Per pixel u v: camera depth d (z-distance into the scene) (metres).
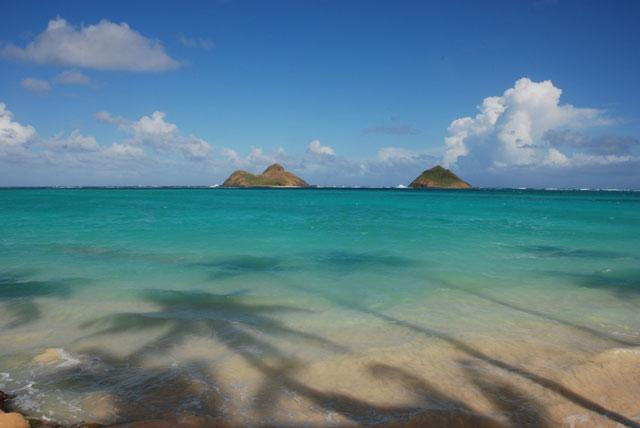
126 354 7.77
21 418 5.38
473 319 9.91
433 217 38.28
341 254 18.23
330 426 5.66
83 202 59.50
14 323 9.38
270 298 11.47
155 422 5.45
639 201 74.88
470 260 17.09
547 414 6.04
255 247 19.84
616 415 6.07
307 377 6.96
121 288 12.31
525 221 34.56
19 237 22.44
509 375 7.10
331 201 71.38
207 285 12.79
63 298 11.25
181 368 7.21
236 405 6.11
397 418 5.84
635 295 12.12
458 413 5.97
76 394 6.35
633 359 7.69
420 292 12.25
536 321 9.80
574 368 7.35
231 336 8.66
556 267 15.85
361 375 7.05
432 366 7.40
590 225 31.44
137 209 45.88
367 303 11.13
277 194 111.81
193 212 42.28
